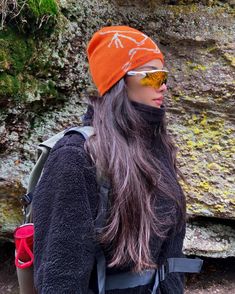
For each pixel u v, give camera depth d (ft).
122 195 3.21
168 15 7.90
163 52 7.91
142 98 3.51
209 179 7.68
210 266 8.51
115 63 3.49
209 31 7.76
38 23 6.70
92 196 3.25
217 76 7.66
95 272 3.50
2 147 7.32
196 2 7.98
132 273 3.58
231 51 7.63
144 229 3.31
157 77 3.49
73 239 3.14
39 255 3.27
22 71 6.96
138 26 7.91
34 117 7.61
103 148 3.26
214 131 7.86
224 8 7.89
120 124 3.35
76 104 7.80
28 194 4.07
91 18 7.72
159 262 3.87
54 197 3.23
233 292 7.95
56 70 7.39
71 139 3.36
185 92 7.80
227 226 7.95
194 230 7.88
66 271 3.11
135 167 3.28
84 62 7.71
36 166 3.92
